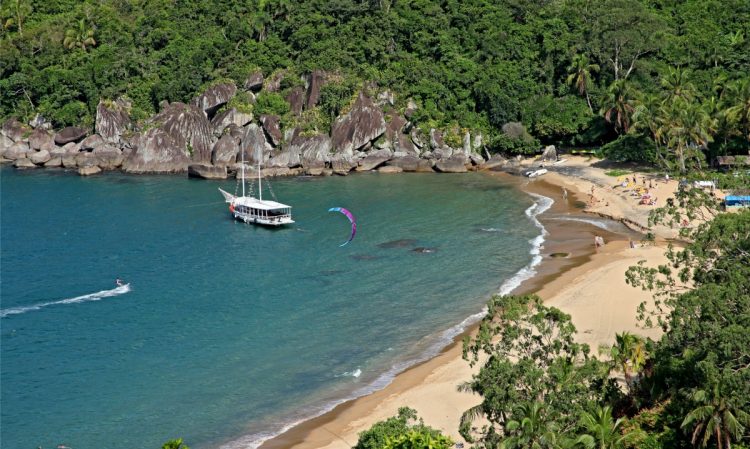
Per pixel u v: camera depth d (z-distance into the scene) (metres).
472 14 189.00
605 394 55.09
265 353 74.88
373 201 138.88
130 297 90.62
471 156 169.12
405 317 83.31
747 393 48.06
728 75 164.00
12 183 160.00
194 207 136.50
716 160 142.25
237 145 169.62
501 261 101.44
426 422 60.78
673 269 90.62
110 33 197.62
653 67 169.75
